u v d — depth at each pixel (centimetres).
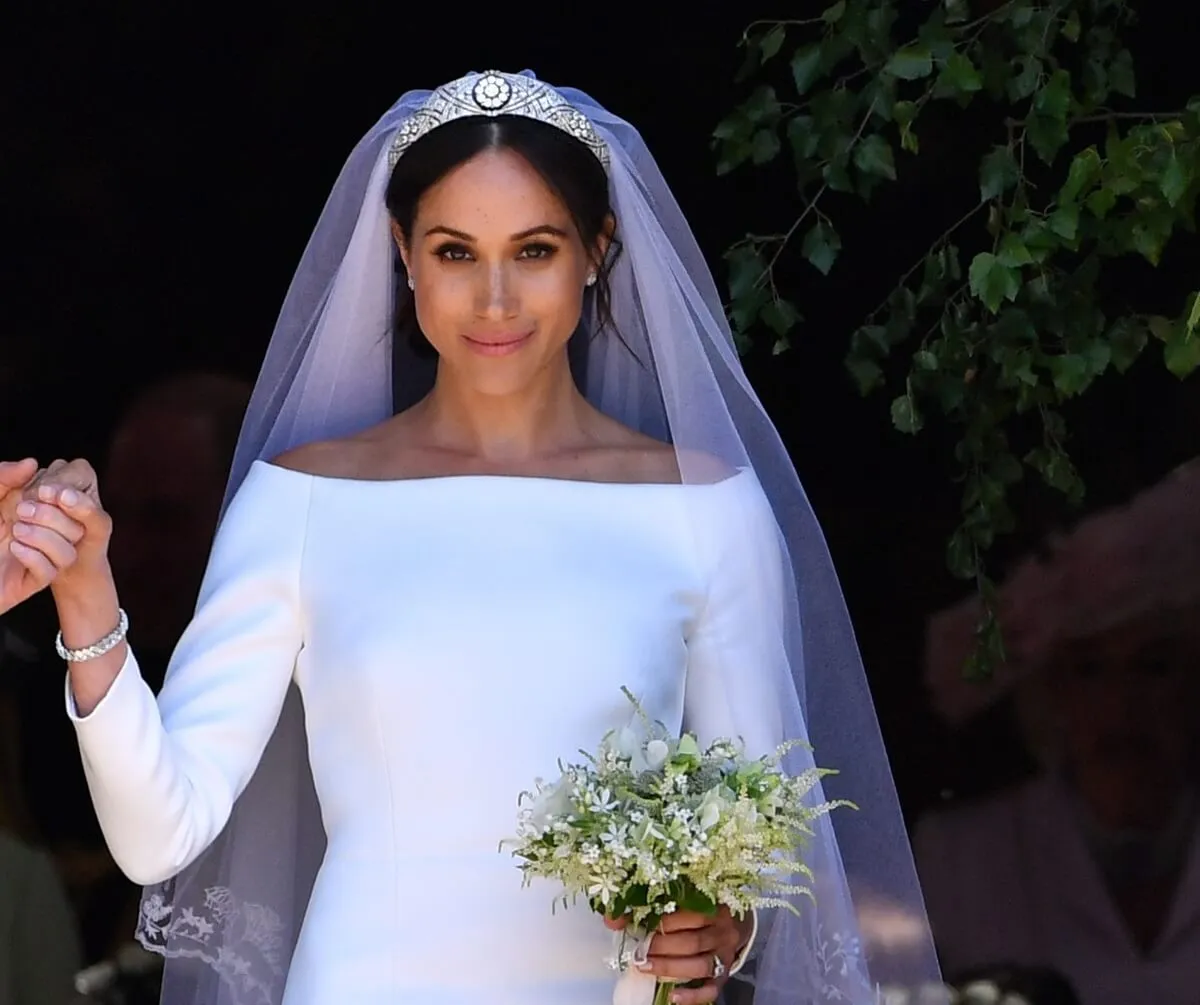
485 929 1045
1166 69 1549
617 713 1070
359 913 1051
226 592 1095
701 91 1703
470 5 1744
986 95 1562
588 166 1111
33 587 949
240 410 1716
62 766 1617
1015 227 1299
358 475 1129
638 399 1186
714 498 1137
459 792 1055
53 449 1731
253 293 1748
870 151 1305
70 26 1731
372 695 1062
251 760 1072
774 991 1132
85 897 1608
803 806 1120
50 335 1736
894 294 1374
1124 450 1588
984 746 1596
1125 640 1576
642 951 1003
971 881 1566
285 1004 1066
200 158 1750
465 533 1097
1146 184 1244
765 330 1656
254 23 1745
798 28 1675
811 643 1186
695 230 1691
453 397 1141
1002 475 1359
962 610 1620
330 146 1759
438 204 1084
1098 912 1545
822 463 1675
